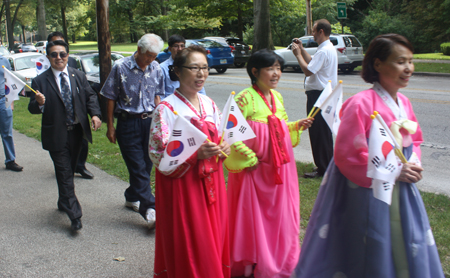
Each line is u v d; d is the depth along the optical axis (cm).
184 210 239
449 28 2755
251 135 268
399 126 210
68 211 371
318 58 452
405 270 213
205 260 238
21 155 666
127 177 533
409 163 205
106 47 827
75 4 5250
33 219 411
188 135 229
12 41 4794
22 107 1180
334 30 2788
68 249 346
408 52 210
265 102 290
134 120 372
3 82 546
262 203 285
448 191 450
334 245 231
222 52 1769
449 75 1509
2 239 366
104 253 338
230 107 252
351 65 1706
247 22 3819
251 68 290
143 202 372
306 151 638
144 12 4828
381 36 217
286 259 288
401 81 213
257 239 281
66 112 373
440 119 792
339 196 230
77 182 520
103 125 859
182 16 2962
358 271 219
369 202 213
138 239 364
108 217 413
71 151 385
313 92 468
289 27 3409
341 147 217
